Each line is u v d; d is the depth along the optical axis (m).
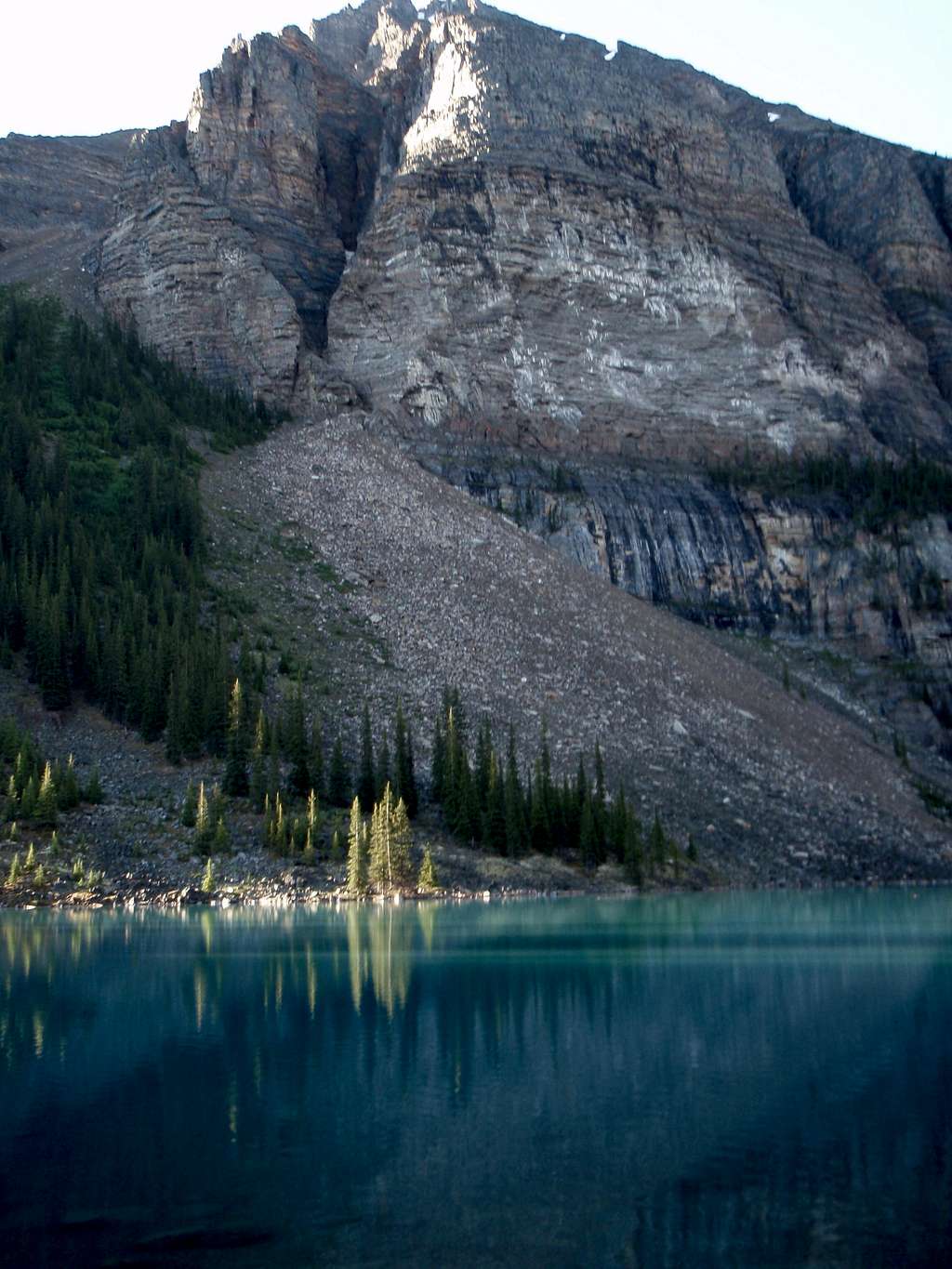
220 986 71.44
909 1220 38.00
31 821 113.00
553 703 148.88
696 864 128.12
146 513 163.38
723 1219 38.06
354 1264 35.00
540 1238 36.91
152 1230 37.28
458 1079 52.41
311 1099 49.53
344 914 104.31
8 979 73.75
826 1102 49.06
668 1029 60.94
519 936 91.38
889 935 92.62
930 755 186.38
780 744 157.75
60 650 133.25
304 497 186.62
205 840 114.44
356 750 132.88
